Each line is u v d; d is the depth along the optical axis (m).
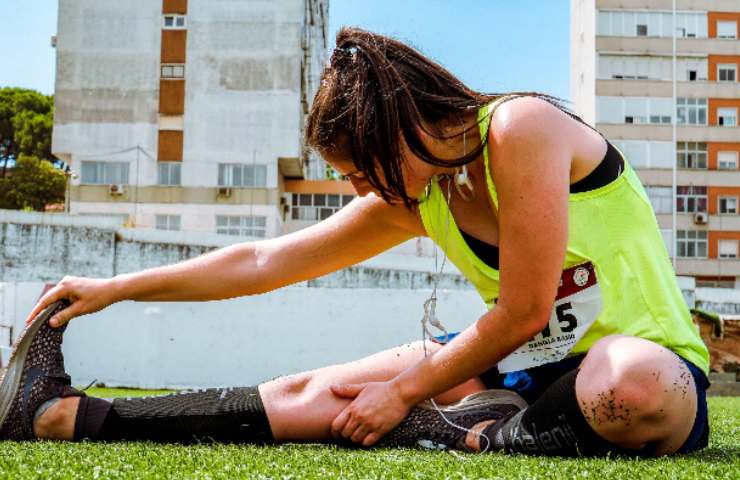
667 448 1.74
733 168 32.19
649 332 1.82
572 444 1.71
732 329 11.05
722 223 32.06
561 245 1.73
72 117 28.28
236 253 2.31
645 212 1.92
